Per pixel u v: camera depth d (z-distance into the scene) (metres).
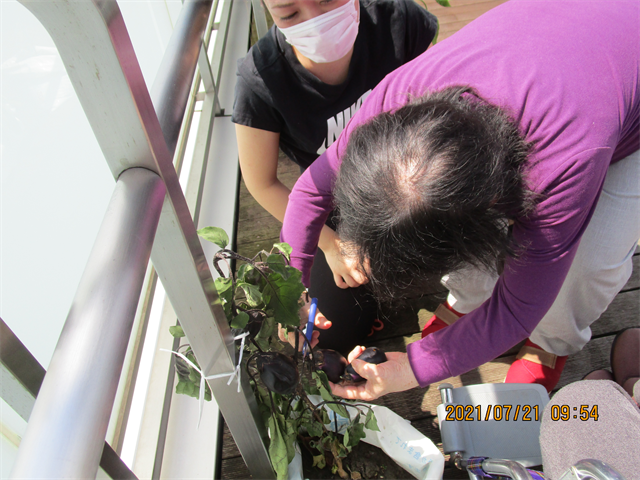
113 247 0.36
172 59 0.58
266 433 0.90
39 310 0.76
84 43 0.34
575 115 0.65
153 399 1.12
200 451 1.10
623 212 0.91
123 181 0.41
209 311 0.56
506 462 0.81
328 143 1.23
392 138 0.58
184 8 0.68
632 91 0.72
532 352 1.22
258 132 1.14
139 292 0.35
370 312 1.25
